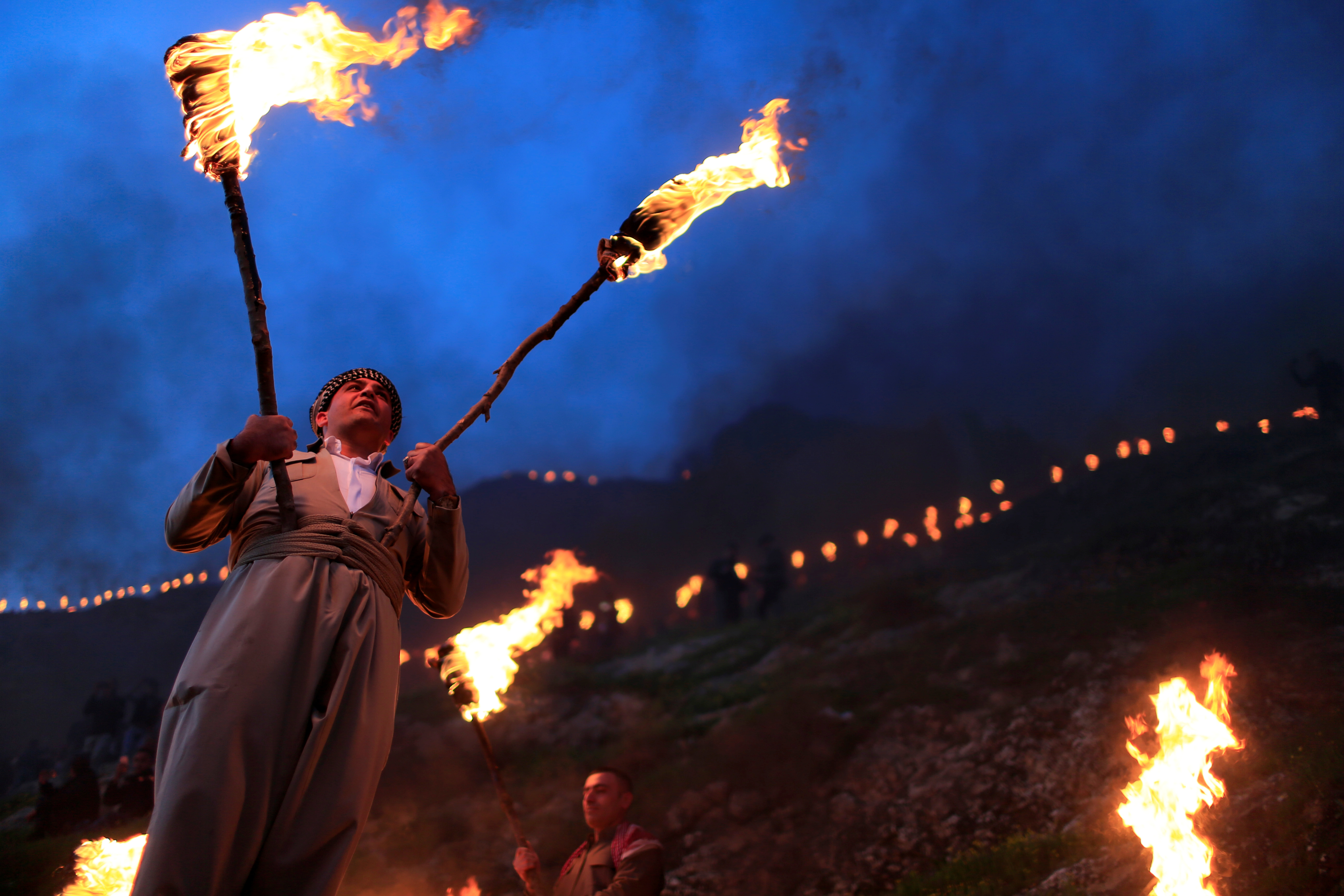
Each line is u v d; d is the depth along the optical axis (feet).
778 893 21.45
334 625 6.13
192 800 5.16
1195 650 27.58
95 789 27.55
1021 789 22.89
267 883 5.31
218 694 5.55
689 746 31.71
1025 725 25.99
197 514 6.40
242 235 6.87
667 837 25.44
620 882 13.09
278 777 5.53
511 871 24.84
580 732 35.58
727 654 47.57
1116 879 16.02
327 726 5.74
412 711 37.81
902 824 23.15
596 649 58.44
